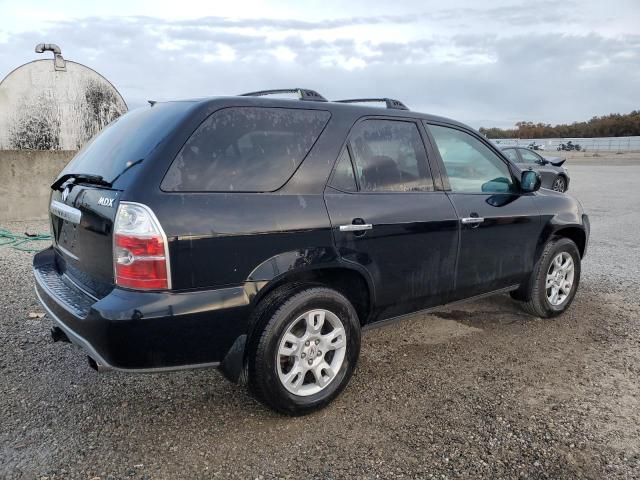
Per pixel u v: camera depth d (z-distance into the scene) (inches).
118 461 105.5
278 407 118.2
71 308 109.4
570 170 1118.4
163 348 103.1
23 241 296.5
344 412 125.3
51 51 414.9
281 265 114.2
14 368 143.6
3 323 173.9
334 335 126.3
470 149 164.7
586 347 165.8
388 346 165.0
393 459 107.4
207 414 123.5
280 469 104.0
